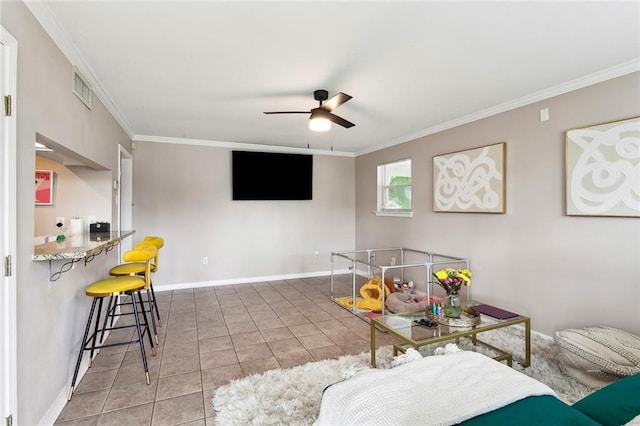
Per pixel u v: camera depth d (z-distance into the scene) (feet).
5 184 4.56
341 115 12.07
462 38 6.64
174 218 15.96
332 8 5.66
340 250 19.98
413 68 8.07
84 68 7.84
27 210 5.17
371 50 7.16
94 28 6.28
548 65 7.88
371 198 18.60
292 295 14.94
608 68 7.97
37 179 9.55
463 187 12.26
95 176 10.43
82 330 7.88
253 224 17.67
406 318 8.15
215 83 9.02
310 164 18.75
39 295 5.60
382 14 5.83
